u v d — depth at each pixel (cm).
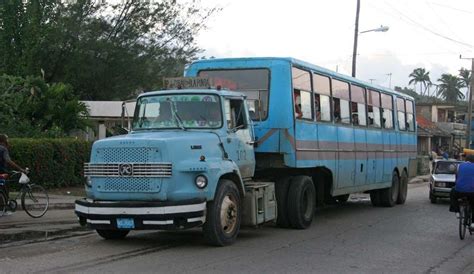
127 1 3366
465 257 1011
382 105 1888
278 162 1238
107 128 2964
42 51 3156
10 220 1282
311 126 1334
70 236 1134
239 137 1099
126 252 952
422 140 6125
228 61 1288
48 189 1828
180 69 3638
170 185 945
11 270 801
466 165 1234
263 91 1247
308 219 1317
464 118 8069
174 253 948
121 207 941
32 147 1764
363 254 995
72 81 3294
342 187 1530
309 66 1350
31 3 3095
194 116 1061
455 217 1622
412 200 2258
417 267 900
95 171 983
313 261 915
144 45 3491
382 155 1855
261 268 846
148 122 1080
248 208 1100
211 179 972
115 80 3453
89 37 3231
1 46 3083
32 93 2181
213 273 801
